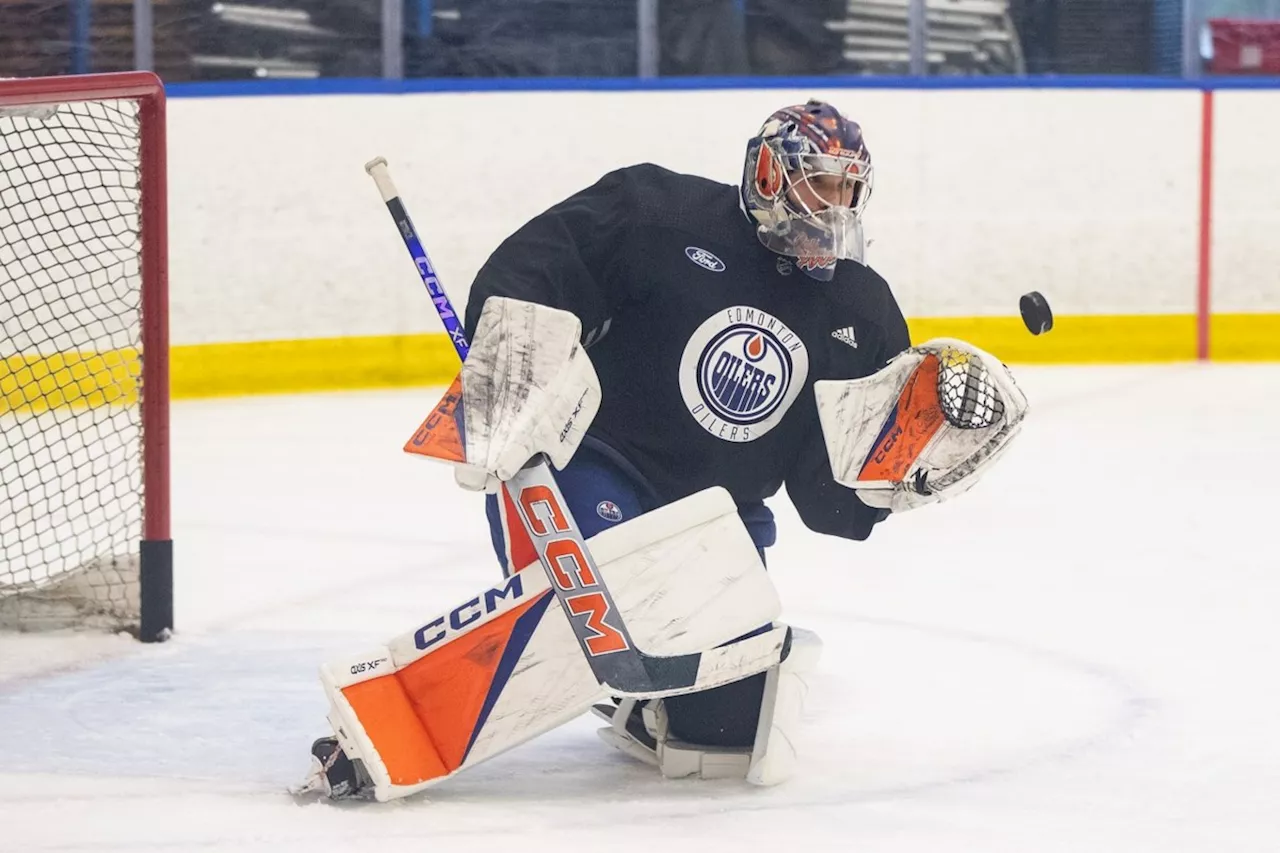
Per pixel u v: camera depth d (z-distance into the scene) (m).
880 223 28.66
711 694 9.52
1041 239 29.09
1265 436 22.89
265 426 23.80
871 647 12.90
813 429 9.81
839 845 8.41
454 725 8.98
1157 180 29.33
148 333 12.93
